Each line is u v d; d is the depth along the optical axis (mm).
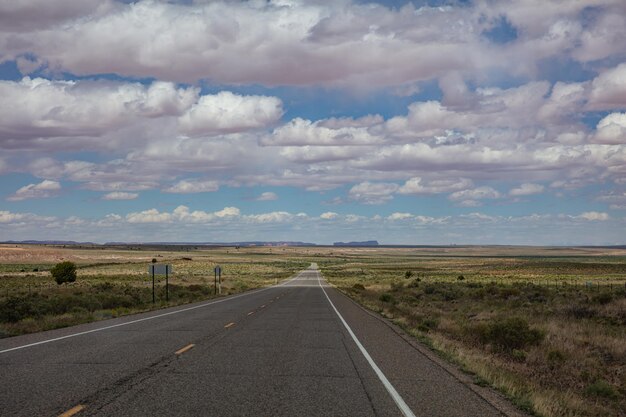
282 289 68312
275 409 8312
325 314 28641
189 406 8391
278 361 13023
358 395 9422
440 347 15859
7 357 13172
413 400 9102
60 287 62062
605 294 37062
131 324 22312
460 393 9711
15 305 25906
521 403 8930
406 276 115812
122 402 8586
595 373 13500
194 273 141250
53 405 8312
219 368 11875
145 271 137000
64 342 16203
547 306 36344
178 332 19219
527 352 16438
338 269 196875
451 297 49625
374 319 25859
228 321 23938
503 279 104688
